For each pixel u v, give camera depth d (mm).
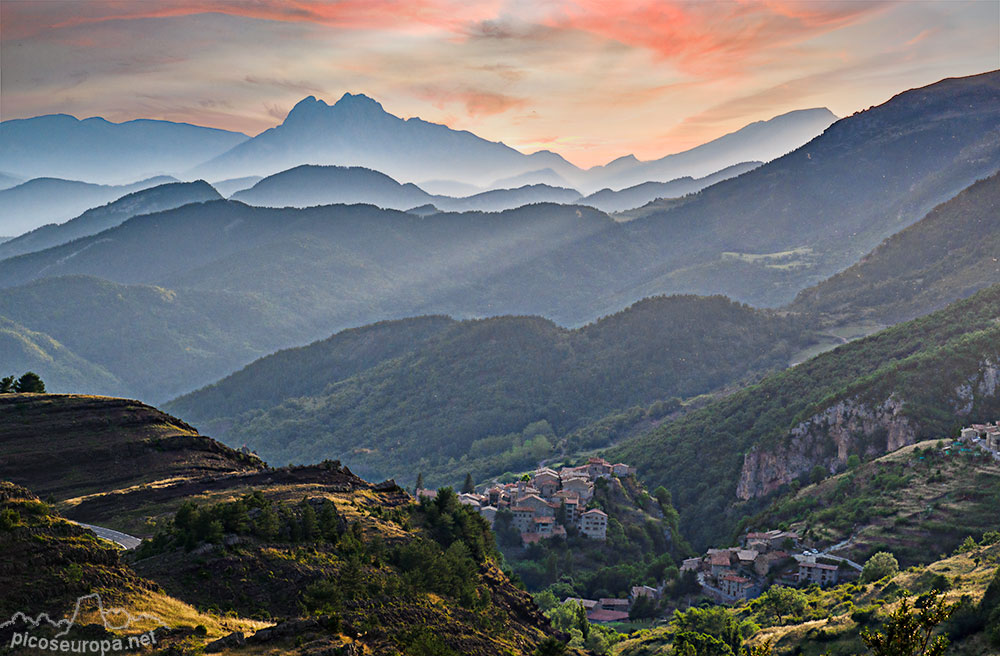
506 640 69062
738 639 114250
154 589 55156
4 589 46438
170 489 92812
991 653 81375
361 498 92750
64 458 105688
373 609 61406
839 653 99000
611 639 128125
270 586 62688
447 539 90000
